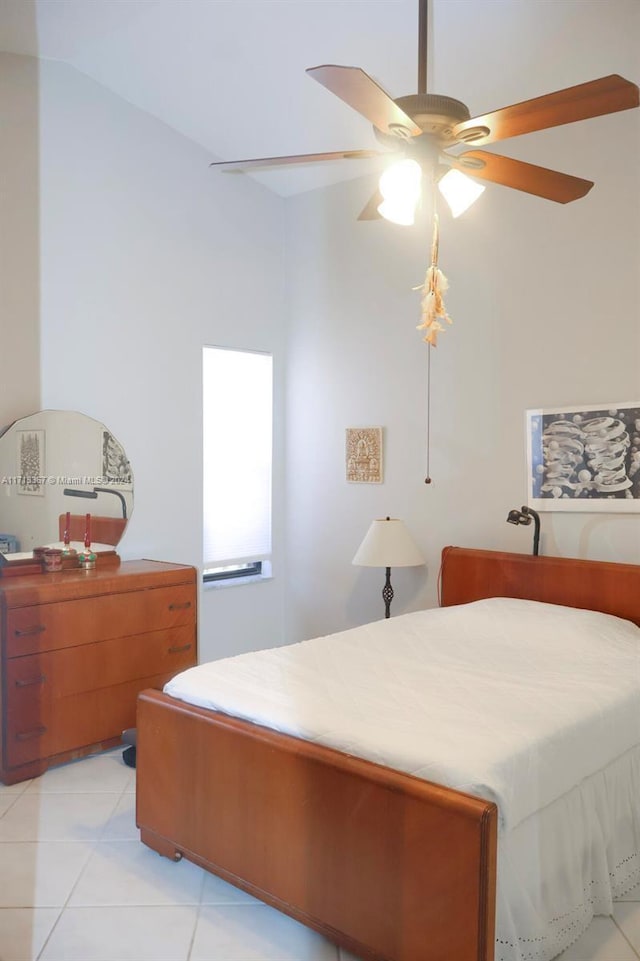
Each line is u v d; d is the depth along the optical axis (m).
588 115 1.85
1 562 3.25
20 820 2.69
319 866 1.94
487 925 1.62
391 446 4.12
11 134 3.33
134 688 3.36
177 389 4.03
